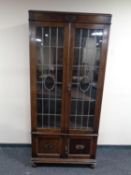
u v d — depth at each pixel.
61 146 2.21
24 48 2.33
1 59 2.36
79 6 2.23
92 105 2.11
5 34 2.28
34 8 2.22
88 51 1.94
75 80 2.02
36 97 2.03
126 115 2.63
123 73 2.46
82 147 2.22
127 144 2.73
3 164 2.31
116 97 2.55
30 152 2.57
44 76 2.00
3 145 2.68
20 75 2.42
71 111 2.12
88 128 2.16
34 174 2.15
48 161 2.24
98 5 2.24
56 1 2.21
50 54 1.93
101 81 1.99
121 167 2.34
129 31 2.32
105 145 2.75
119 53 2.38
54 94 2.06
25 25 2.27
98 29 1.85
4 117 2.57
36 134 2.14
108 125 2.67
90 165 2.30
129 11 2.26
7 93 2.48
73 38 1.86
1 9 2.21
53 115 2.13
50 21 1.80
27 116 2.58
